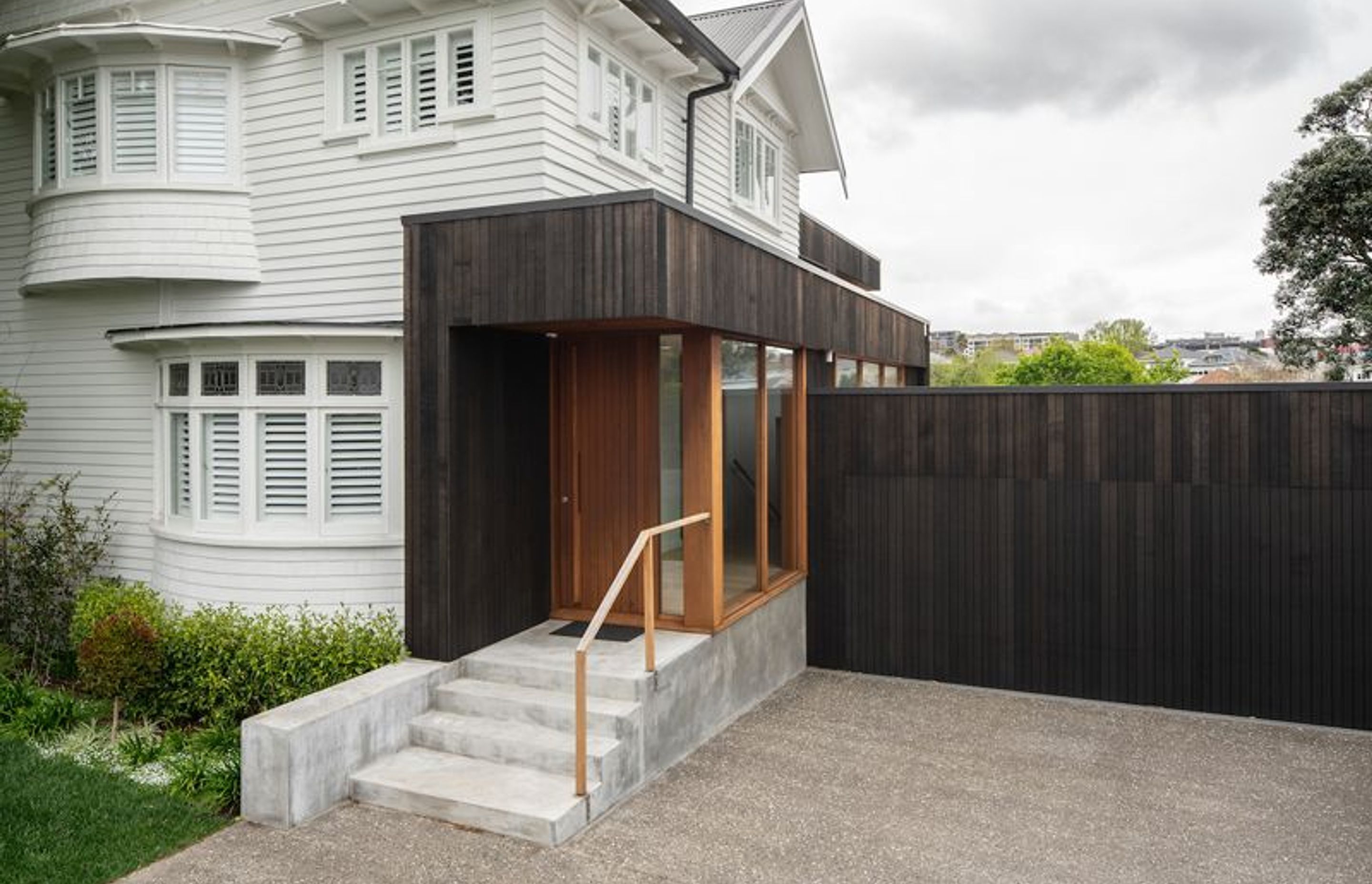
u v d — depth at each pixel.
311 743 5.26
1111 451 7.96
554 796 5.22
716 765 6.27
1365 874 4.75
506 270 6.19
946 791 5.83
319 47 8.66
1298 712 7.40
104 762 6.20
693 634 6.95
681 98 10.59
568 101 8.20
